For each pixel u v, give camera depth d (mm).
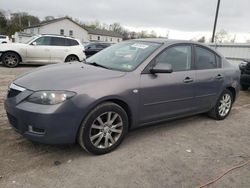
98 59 4730
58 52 13625
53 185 3049
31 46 13047
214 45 20328
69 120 3393
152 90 4152
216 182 3348
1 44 12734
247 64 9344
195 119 5688
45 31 58219
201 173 3521
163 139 4496
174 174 3445
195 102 4988
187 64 4836
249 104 7578
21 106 3400
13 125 3646
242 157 4062
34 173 3242
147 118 4254
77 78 3648
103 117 3736
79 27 61875
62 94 3355
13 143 3912
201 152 4125
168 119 4645
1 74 10250
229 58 19484
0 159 3477
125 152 3924
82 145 3631
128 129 4148
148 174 3398
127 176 3322
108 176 3293
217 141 4598
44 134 3340
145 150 4035
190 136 4723
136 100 3986
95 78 3705
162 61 4398
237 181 3406
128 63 4262
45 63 13469
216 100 5496
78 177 3229
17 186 2986
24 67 13086
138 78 4023
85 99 3459
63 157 3650
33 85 3516
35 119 3303
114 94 3699
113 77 3828
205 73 5078
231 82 5695
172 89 4445
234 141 4660
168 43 4621
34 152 3713
